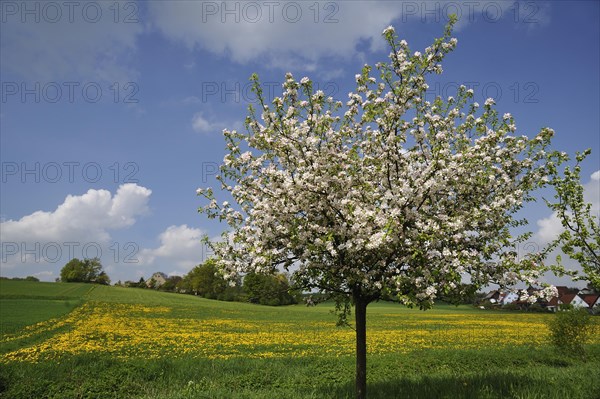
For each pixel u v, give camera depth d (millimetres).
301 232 8703
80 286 106750
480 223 9062
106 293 89938
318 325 41031
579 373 12320
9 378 12859
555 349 20344
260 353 21484
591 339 26234
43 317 41156
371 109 8586
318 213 9039
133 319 43844
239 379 14289
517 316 57844
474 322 46875
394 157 8852
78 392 12227
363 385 9117
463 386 10531
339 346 24500
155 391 12711
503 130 9328
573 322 19656
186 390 11141
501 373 12773
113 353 20641
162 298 86938
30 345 23297
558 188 10383
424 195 8484
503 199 8953
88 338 26797
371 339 28531
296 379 14367
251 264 9203
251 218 9945
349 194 8867
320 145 9344
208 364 16391
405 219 8188
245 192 9773
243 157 9320
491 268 8672
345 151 9852
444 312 73000
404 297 7629
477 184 9203
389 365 16906
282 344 25359
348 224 8484
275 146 8969
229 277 9789
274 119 9047
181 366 15688
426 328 39156
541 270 8461
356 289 8961
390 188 9164
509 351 20047
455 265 7746
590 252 10320
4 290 83062
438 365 17250
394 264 8578
